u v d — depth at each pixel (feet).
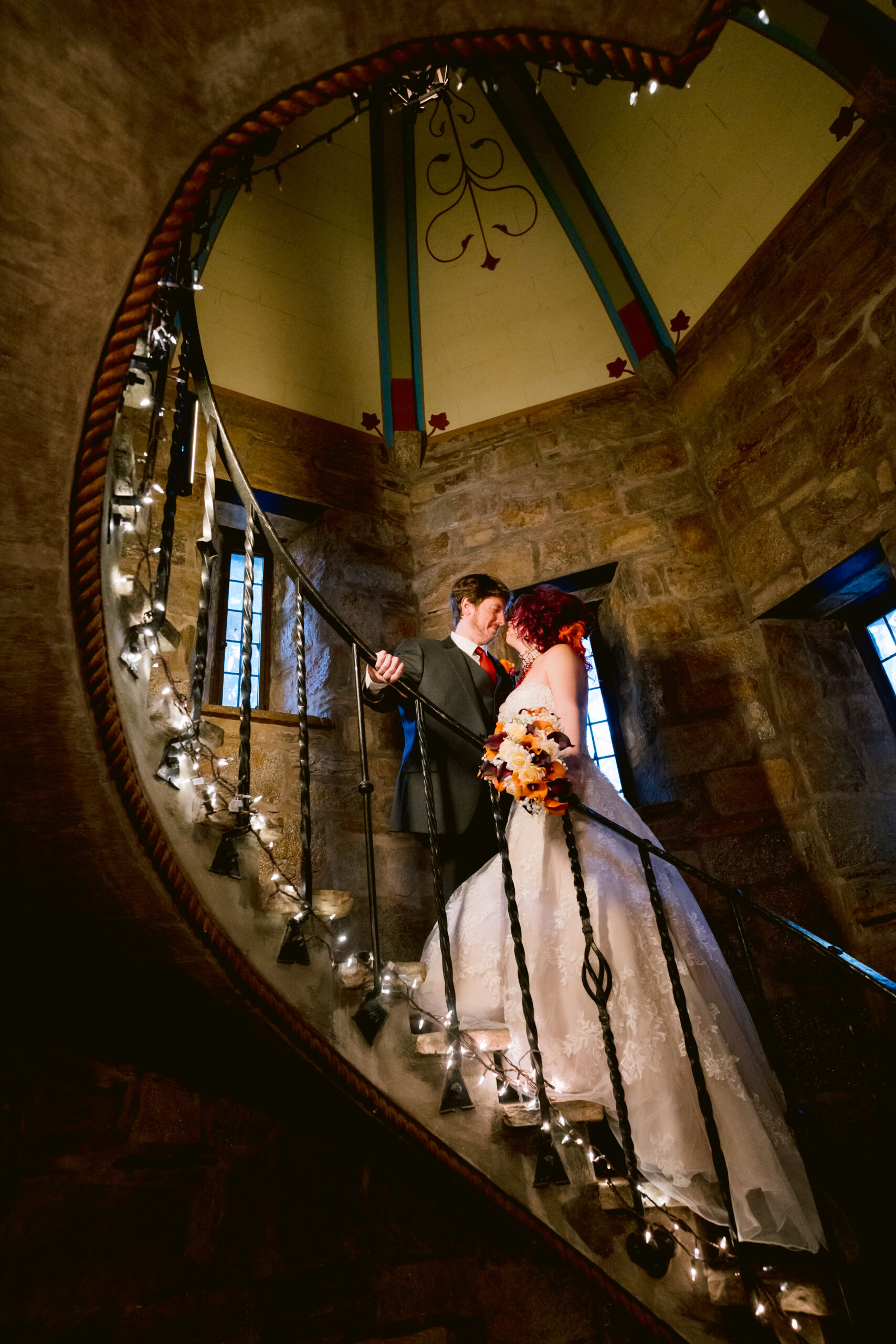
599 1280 6.13
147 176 4.52
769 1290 5.70
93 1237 6.88
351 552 14.92
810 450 12.50
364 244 16.08
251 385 15.42
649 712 13.02
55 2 4.02
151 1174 7.33
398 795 8.94
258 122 4.71
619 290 15.53
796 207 13.28
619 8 4.71
